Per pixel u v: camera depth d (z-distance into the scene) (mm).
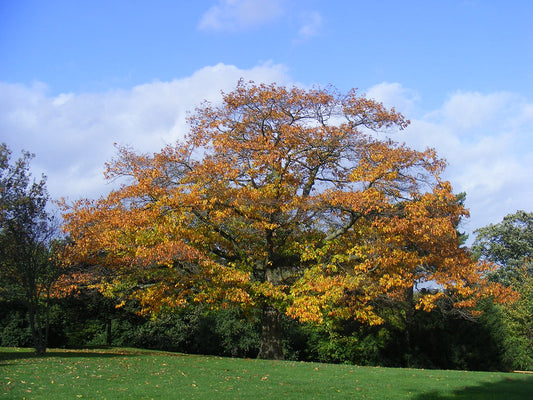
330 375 16156
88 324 38469
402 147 22719
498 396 13023
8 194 20391
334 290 19797
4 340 32281
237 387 13523
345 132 22984
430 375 16719
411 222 20422
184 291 21953
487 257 57281
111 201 22531
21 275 19922
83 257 21719
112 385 13258
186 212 21188
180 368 16656
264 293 20641
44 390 12375
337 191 21125
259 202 21062
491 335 32906
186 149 22891
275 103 23500
